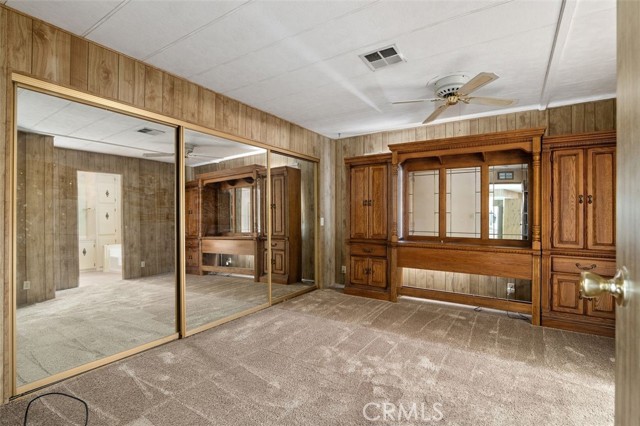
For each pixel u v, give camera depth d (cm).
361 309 393
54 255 277
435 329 324
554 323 329
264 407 195
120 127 296
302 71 296
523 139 346
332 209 544
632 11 60
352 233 472
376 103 379
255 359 257
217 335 309
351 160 468
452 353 268
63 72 227
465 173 416
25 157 245
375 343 288
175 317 304
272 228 481
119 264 342
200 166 390
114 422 182
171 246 363
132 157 347
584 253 316
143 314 350
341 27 228
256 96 355
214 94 340
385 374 233
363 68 291
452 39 243
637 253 56
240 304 400
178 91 304
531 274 342
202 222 394
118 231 341
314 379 226
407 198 454
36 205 258
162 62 277
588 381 224
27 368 239
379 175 451
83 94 237
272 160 475
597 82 315
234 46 253
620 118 68
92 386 219
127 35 235
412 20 220
